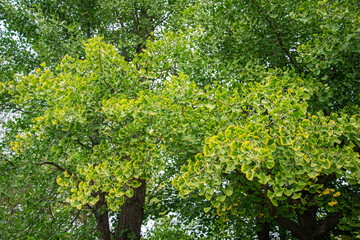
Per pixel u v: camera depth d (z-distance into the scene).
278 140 2.15
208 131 2.66
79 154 3.96
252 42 3.93
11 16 5.06
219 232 5.16
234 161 1.98
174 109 2.62
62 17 5.54
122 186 2.58
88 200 2.51
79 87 2.86
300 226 4.10
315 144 2.25
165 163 5.61
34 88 2.97
